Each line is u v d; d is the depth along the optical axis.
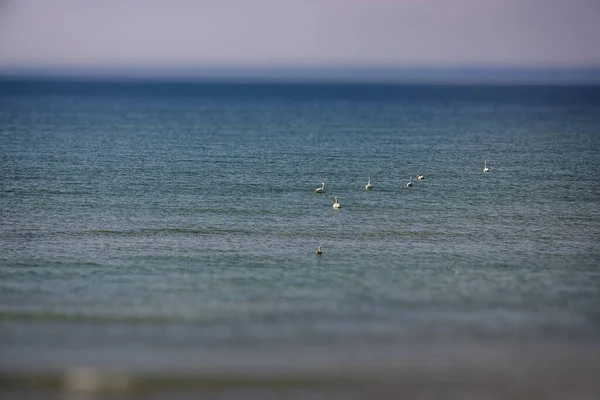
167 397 117.00
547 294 162.12
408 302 156.88
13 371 124.25
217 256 189.38
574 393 119.38
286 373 124.12
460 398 117.50
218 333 139.88
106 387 119.62
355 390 119.31
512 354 131.75
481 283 169.25
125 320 145.88
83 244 199.00
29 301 156.25
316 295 161.00
